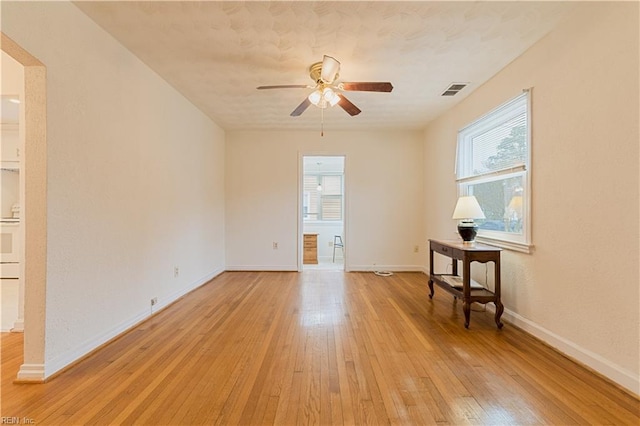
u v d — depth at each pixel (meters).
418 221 5.43
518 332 2.69
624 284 1.83
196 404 1.67
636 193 1.75
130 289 2.76
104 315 2.42
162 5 2.08
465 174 3.93
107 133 2.44
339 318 3.05
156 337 2.57
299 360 2.18
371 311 3.27
